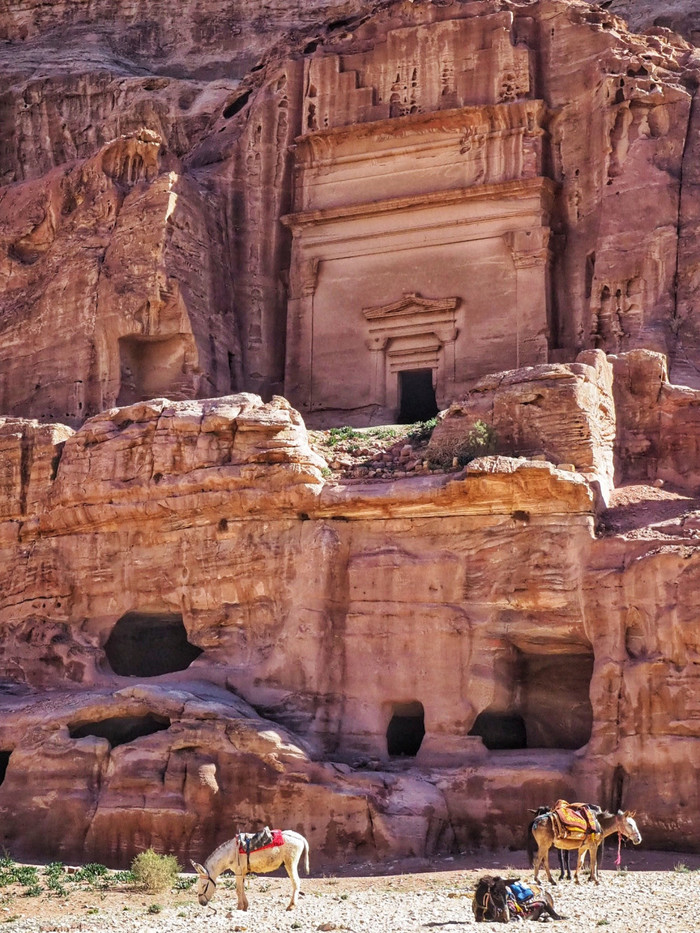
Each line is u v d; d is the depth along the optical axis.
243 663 32.25
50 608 34.66
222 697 31.20
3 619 35.31
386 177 40.81
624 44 39.28
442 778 29.42
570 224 39.06
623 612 29.31
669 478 33.31
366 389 40.03
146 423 34.03
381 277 40.34
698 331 36.50
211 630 32.81
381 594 31.52
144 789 29.22
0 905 24.92
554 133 39.62
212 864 23.70
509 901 21.31
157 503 33.44
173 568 33.38
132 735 31.27
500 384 33.16
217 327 40.09
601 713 29.05
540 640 30.73
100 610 34.19
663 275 36.91
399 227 40.34
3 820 30.14
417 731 32.38
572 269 38.75
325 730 31.09
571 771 28.89
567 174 39.31
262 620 32.38
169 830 28.81
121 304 38.97
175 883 26.45
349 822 28.44
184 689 31.06
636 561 29.41
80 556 34.50
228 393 39.94
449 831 28.98
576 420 31.81
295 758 29.14
